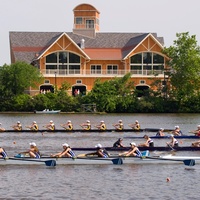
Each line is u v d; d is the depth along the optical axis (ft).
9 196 149.07
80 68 524.93
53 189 157.07
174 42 487.61
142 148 225.76
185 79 485.56
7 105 479.00
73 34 582.35
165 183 165.78
